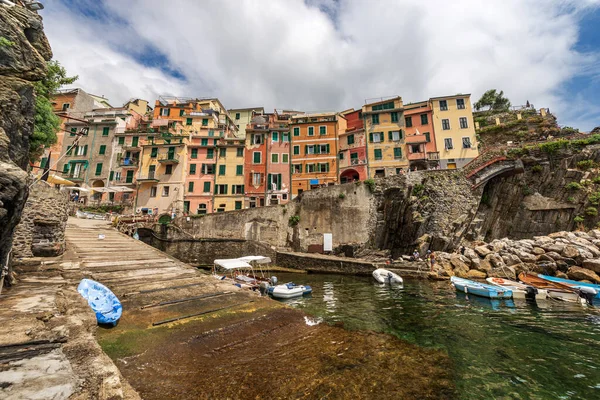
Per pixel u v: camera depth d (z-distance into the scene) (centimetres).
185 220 3073
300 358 543
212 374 464
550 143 2966
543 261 1972
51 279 908
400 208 2777
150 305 792
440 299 1423
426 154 3491
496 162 2892
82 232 2258
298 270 2466
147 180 3759
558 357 734
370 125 3759
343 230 2908
